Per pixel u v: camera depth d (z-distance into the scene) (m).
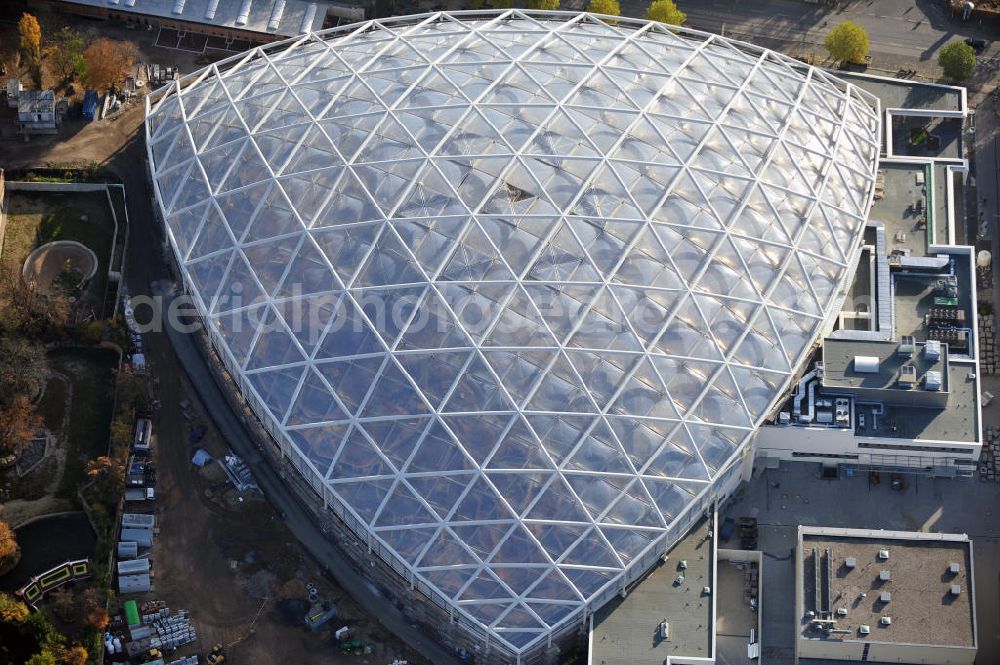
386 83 172.38
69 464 171.62
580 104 168.88
